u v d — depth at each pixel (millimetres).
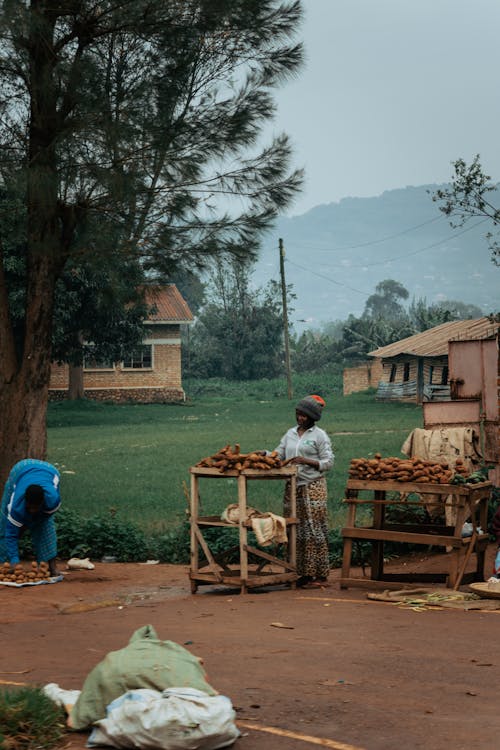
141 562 12906
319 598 8750
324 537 9859
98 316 39375
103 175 11742
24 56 11758
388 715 4430
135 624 7645
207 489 19344
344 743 4008
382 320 81062
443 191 17078
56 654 6285
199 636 6793
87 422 42844
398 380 53188
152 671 4348
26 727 4227
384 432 32906
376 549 9547
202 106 12867
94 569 11969
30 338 13789
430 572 10125
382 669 5457
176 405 54031
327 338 85562
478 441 11992
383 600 8312
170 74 12453
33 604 9312
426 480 8953
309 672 5418
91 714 4309
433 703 4645
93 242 12953
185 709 3943
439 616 7359
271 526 9414
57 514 13938
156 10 11742
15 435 13758
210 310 78500
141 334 42344
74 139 11648
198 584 9914
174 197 12672
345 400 56375
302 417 9922
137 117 11898
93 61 11859
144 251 13047
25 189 11938
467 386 12945
